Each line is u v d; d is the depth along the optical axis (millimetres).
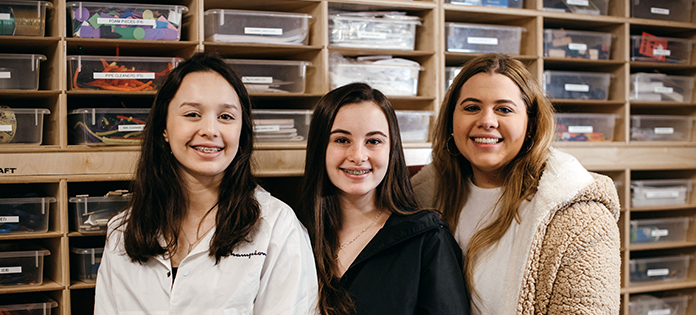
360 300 1373
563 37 2596
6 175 1864
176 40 2053
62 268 1940
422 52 2371
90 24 1963
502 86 1452
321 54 2236
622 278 2680
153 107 1354
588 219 1335
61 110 1938
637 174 3082
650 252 3000
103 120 1985
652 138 2771
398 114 2322
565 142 2543
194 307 1260
